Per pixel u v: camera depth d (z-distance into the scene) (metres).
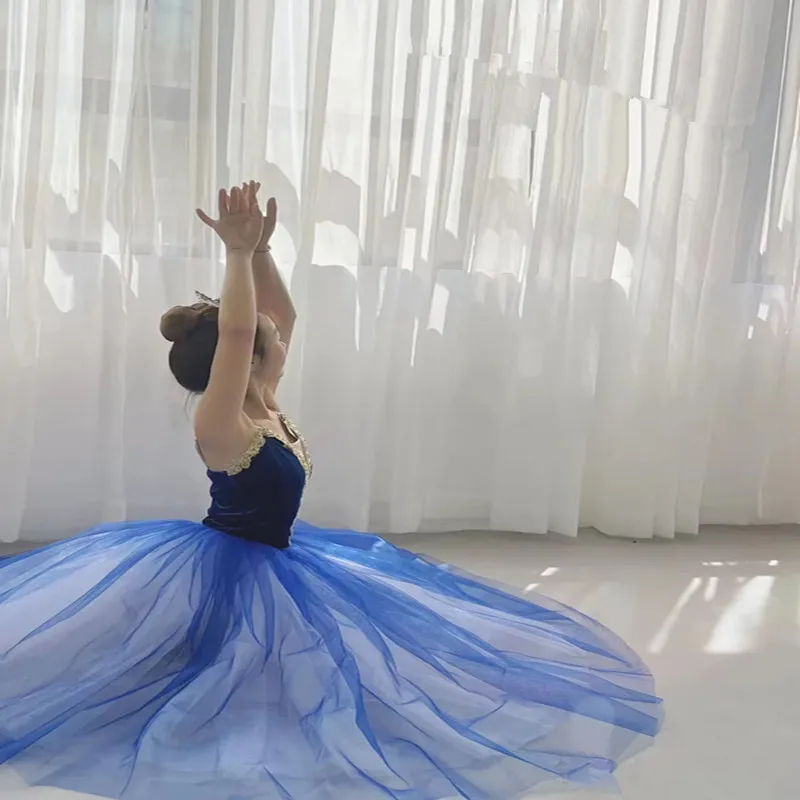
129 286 2.55
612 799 1.66
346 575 2.08
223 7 2.52
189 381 1.98
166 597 1.87
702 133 2.94
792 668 2.27
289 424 2.12
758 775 1.80
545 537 3.06
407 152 2.70
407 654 1.92
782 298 3.13
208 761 1.59
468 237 2.81
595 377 2.94
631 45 2.82
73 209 2.50
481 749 1.71
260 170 2.59
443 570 2.38
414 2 2.63
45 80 2.39
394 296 2.74
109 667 1.78
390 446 2.85
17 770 1.60
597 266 2.88
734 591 2.74
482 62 2.72
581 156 2.81
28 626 1.86
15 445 2.50
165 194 2.56
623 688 2.01
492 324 2.90
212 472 2.04
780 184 3.06
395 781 1.60
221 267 2.62
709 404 3.08
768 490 3.28
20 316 2.45
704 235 2.96
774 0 2.97
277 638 1.82
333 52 2.62
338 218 2.68
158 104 2.52
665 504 3.09
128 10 2.45
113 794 1.54
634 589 2.69
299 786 1.57
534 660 2.06
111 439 2.59
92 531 2.13
